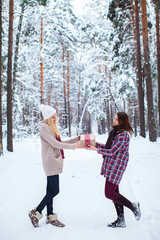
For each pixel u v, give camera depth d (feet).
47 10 58.59
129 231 9.40
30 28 51.13
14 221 10.82
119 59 55.62
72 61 90.27
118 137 9.98
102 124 109.60
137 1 44.57
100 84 75.87
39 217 10.19
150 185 14.85
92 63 76.69
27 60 57.52
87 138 10.00
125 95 60.13
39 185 16.66
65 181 18.03
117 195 9.79
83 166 23.67
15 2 45.68
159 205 11.49
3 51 40.27
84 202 13.26
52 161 10.35
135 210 9.87
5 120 47.32
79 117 109.19
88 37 81.61
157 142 38.55
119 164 9.91
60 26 69.62
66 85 89.81
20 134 49.42
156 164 21.21
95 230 9.71
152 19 51.75
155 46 56.65
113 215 11.32
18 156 27.84
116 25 52.13
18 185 16.43
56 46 68.13
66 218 11.14
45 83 80.89
